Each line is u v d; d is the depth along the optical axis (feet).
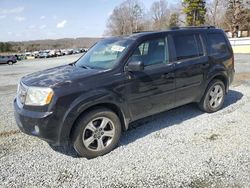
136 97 14.12
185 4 182.19
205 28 18.51
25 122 12.19
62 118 11.77
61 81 12.32
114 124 13.43
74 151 13.73
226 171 11.10
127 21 285.84
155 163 12.06
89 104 12.32
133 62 13.53
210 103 18.51
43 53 202.49
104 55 15.16
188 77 16.51
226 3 146.41
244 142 13.78
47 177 11.32
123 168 11.79
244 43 83.41
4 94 30.30
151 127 16.55
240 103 20.98
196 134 15.12
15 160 12.94
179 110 19.62
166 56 15.66
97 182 10.81
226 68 19.02
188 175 10.96
